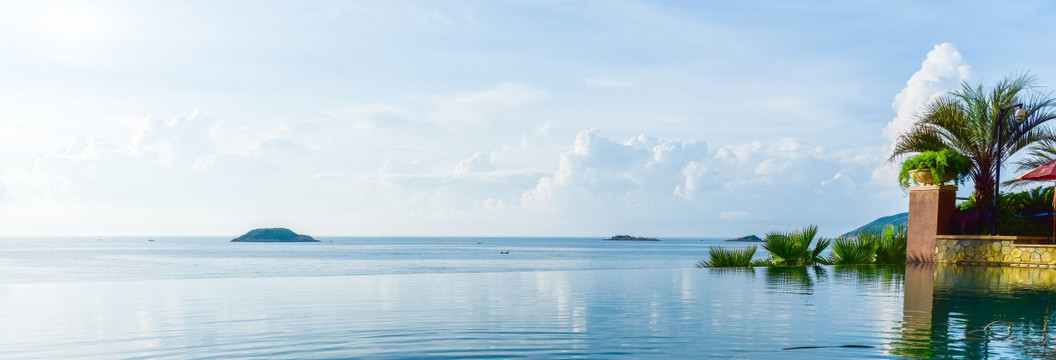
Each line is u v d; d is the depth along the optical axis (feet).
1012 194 58.39
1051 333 18.69
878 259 60.49
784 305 25.40
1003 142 56.85
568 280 38.14
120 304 26.09
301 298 28.37
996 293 29.63
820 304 25.72
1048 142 60.03
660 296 28.94
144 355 16.37
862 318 21.84
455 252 396.78
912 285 34.06
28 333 19.39
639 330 19.66
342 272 173.68
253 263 239.09
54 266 222.89
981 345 17.07
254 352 16.70
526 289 32.42
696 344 17.46
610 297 28.45
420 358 15.96
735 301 26.81
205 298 28.30
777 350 16.57
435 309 24.53
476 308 24.80
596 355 16.15
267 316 22.76
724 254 57.21
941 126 59.36
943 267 50.08
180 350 16.97
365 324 20.95
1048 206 56.44
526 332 19.42
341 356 16.21
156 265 228.84
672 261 241.55
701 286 33.91
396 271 170.30
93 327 20.39
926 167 54.08
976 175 57.82
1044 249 48.06
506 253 373.81
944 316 22.20
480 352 16.61
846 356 15.83
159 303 26.48
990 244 51.01
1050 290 31.07
